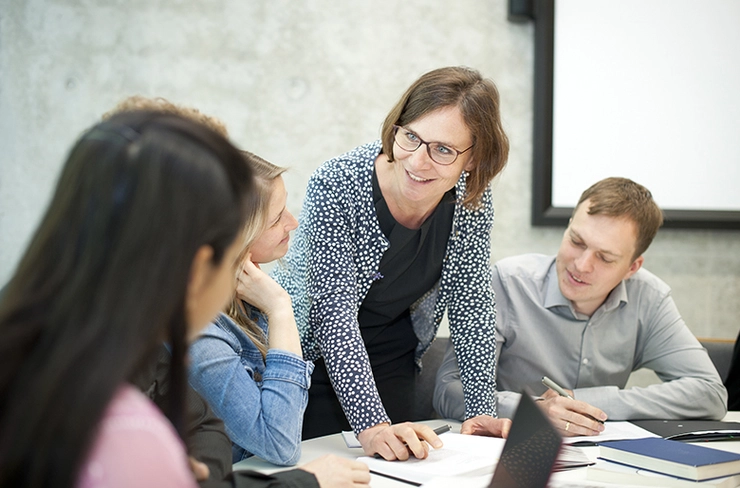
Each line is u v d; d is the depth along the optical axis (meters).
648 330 2.10
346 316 1.51
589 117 3.01
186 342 0.64
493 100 1.49
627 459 1.29
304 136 3.09
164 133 0.62
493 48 3.06
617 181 2.00
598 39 2.99
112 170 0.60
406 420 1.87
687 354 2.03
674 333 2.07
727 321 3.07
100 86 3.10
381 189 1.61
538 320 2.09
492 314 1.76
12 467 0.54
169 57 3.08
